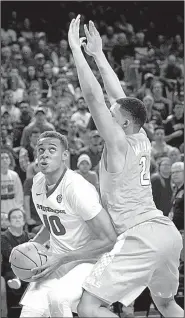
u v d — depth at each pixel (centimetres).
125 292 438
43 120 1028
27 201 864
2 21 1808
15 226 735
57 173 462
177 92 1432
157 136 1025
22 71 1527
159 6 1925
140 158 454
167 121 1177
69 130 1068
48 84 1440
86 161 864
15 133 1087
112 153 442
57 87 1362
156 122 1182
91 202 445
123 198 447
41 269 452
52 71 1534
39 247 467
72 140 1041
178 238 451
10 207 862
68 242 468
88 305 433
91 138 966
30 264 455
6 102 1236
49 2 1897
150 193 459
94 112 434
